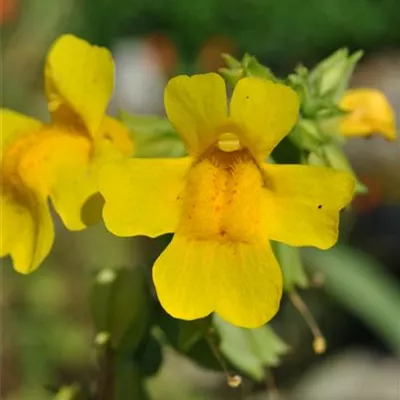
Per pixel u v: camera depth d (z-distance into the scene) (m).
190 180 0.15
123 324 0.17
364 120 0.19
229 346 0.17
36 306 0.43
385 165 0.45
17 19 0.51
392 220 0.46
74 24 0.56
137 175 0.15
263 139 0.15
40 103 0.51
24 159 0.17
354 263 0.36
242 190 0.15
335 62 0.17
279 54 0.62
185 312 0.15
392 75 0.55
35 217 0.16
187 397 0.41
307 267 0.35
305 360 0.44
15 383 0.42
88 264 0.45
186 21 0.62
